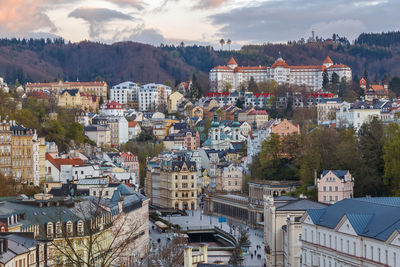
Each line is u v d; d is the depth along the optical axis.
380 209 179.50
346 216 177.12
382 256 161.88
